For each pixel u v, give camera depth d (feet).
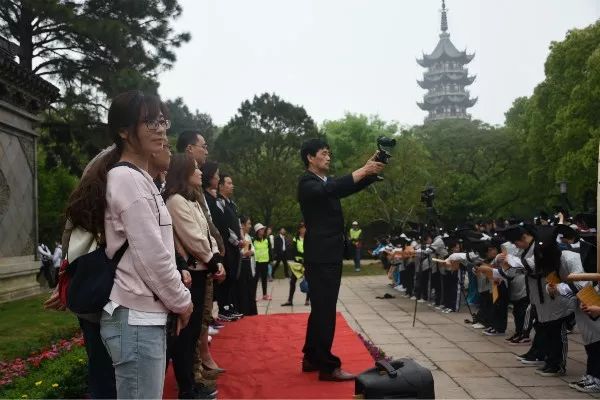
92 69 59.00
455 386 16.98
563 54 79.56
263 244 42.34
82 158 66.18
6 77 38.60
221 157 87.30
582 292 15.34
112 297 7.54
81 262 7.71
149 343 7.54
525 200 102.22
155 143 8.27
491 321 26.21
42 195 78.74
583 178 74.28
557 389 16.62
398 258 44.96
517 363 20.13
